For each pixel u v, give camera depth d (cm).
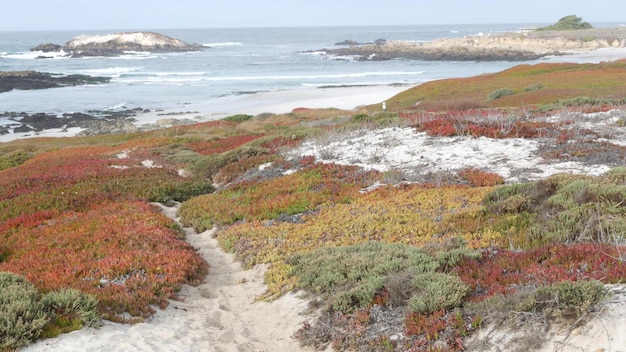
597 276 833
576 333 704
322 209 1831
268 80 10669
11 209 2134
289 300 1116
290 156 2681
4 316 855
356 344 876
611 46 16700
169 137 4234
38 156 3806
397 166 2219
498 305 812
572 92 4616
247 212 1908
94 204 2170
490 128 2528
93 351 843
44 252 1470
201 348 926
